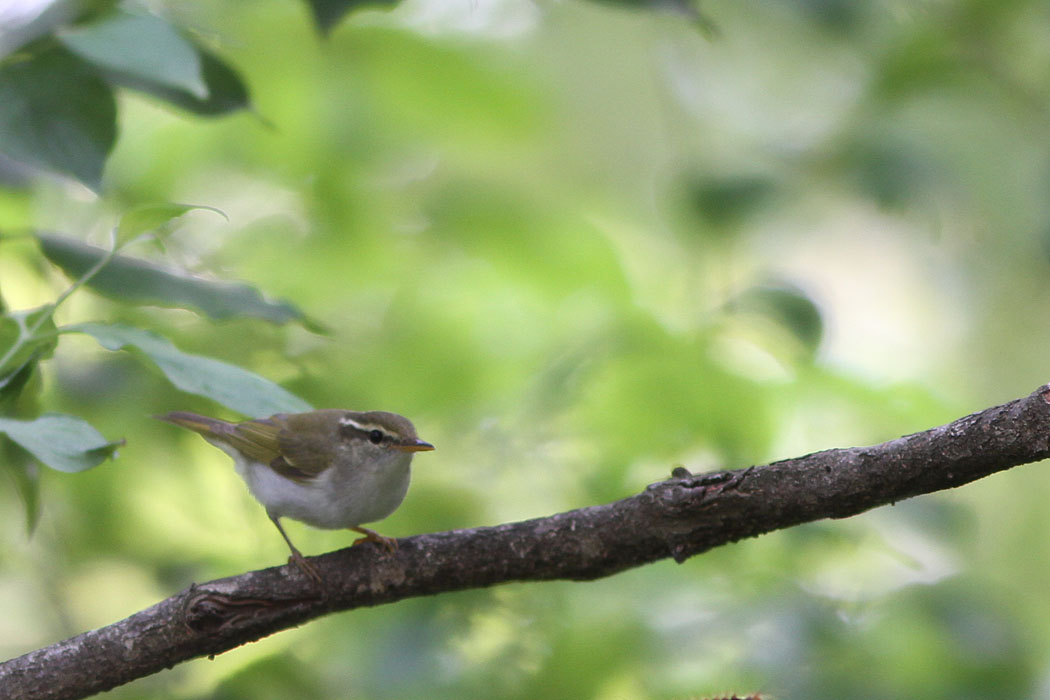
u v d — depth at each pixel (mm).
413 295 11242
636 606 9430
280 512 8320
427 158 12156
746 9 12414
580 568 6371
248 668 9297
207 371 5918
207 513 11000
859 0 10859
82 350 10328
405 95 11359
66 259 6562
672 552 6184
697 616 9281
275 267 11531
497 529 6535
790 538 9438
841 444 10180
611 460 10086
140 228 5820
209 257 11367
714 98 13758
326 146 11320
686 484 6062
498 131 11727
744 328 9883
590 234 10828
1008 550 14875
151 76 5680
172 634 6375
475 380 10945
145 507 11312
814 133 11523
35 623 12516
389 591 6535
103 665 6352
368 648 9297
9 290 10555
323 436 8203
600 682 9078
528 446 10336
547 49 15625
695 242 10555
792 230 12133
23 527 11102
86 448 5168
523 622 9500
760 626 8953
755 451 9875
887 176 10586
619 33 16000
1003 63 11719
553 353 10609
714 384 9797
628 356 9828
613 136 16203
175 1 10305
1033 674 9008
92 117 6285
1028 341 15953
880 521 9570
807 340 9297
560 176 14703
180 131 11406
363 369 10930
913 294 16750
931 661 8938
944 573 9422
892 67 11273
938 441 5496
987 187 11023
